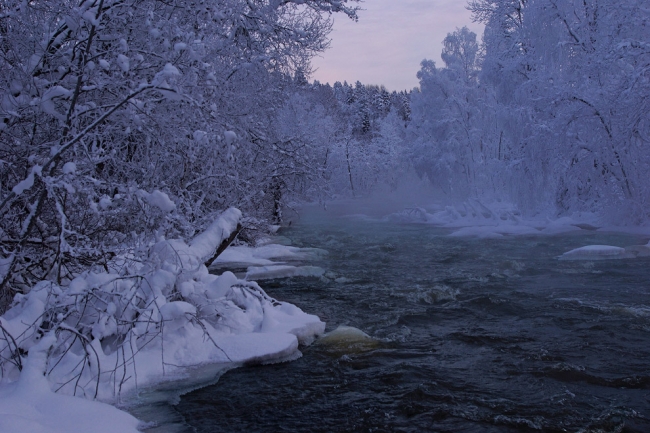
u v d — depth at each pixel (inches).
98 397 202.7
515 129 1000.9
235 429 187.5
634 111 749.3
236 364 245.9
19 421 156.6
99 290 230.8
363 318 338.0
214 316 277.7
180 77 267.0
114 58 279.9
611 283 423.5
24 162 263.4
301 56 585.0
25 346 210.1
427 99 1460.4
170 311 250.5
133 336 235.5
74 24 243.4
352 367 249.9
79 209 269.7
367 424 192.7
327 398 214.8
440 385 227.6
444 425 191.3
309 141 634.2
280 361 255.4
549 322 323.3
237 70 498.3
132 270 279.6
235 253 585.9
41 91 261.3
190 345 251.6
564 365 246.8
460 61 1455.5
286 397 215.5
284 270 492.1
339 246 713.0
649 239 661.3
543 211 991.6
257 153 561.3
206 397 213.3
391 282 454.6
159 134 291.1
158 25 281.1
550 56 965.8
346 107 3809.1
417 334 305.4
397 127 2351.1
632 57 777.6
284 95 610.5
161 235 283.9
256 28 533.6
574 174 882.1
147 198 253.0
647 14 808.9
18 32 264.2
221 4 355.3
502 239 730.8
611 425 189.0
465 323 327.3
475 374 240.8
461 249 652.1
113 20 281.3
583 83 852.6
